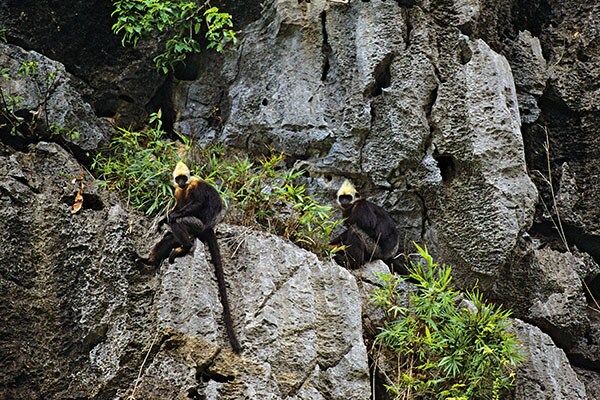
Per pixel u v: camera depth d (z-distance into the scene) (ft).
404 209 82.99
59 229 69.67
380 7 84.64
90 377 66.18
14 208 68.74
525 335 79.10
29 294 67.31
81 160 78.59
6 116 75.10
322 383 67.67
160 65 86.38
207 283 67.31
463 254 81.30
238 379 64.39
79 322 67.51
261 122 84.48
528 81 91.45
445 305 72.23
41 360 66.13
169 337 65.41
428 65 83.61
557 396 76.48
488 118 82.38
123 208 73.05
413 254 81.92
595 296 91.15
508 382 74.95
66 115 77.51
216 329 65.82
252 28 88.53
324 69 85.71
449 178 82.99
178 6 84.79
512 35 93.71
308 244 75.87
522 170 81.71
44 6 82.99
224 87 88.07
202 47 88.89
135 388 64.08
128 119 86.02
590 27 93.56
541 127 91.30
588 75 92.27
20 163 72.84
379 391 73.00
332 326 69.82
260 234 72.13
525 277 83.92
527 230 83.92
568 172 90.43
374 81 83.25
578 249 90.43
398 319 74.79
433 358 72.84
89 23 84.69
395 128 82.17
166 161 76.95
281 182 82.17
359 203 79.97
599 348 85.40
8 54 78.89
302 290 69.67
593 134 91.20
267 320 67.00
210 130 86.79
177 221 68.49
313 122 83.46
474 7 86.02
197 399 63.87
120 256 69.62
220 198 71.15
